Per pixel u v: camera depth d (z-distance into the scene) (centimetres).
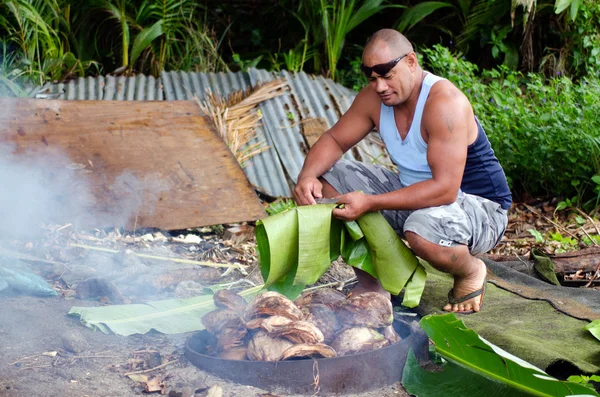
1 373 279
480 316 368
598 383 300
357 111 373
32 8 739
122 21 823
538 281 439
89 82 738
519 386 283
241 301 321
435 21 954
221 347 305
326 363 284
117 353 313
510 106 682
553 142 641
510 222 620
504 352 284
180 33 895
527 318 361
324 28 868
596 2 826
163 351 318
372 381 293
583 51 840
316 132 677
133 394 277
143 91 734
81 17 852
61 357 302
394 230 361
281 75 784
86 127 541
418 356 318
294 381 282
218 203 518
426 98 341
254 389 283
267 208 573
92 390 276
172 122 561
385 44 333
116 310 341
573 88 707
